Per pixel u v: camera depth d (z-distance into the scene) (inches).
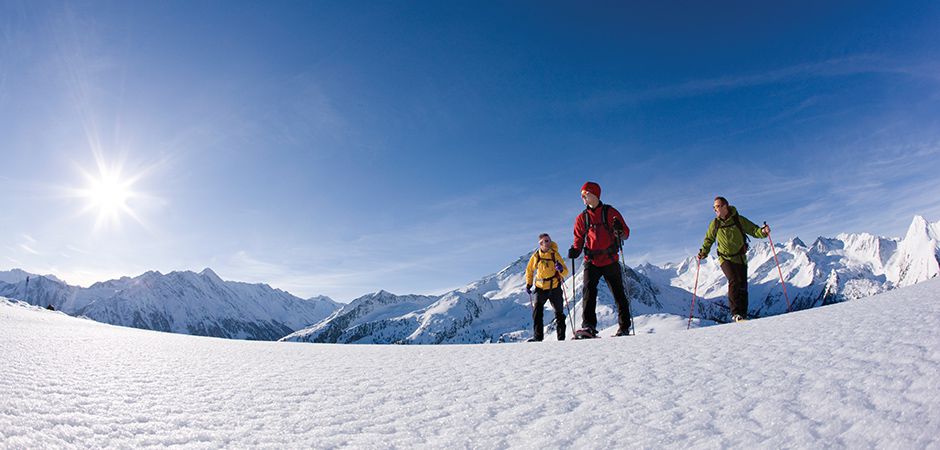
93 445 47.8
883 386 54.1
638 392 71.1
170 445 51.1
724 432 49.8
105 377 88.5
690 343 116.0
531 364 109.3
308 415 67.6
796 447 43.0
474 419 64.1
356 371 113.3
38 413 55.6
